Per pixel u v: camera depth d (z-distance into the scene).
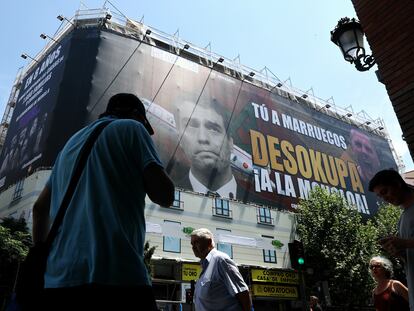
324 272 24.42
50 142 23.16
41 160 22.81
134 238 1.30
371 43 5.43
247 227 26.36
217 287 3.18
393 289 3.86
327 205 27.95
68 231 1.26
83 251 1.19
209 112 29.50
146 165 1.40
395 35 5.09
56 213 1.33
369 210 36.81
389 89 4.99
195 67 30.97
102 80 25.72
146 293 1.21
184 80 29.59
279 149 32.59
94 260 1.15
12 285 15.64
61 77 25.64
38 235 1.50
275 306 25.84
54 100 24.89
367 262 24.66
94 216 1.25
